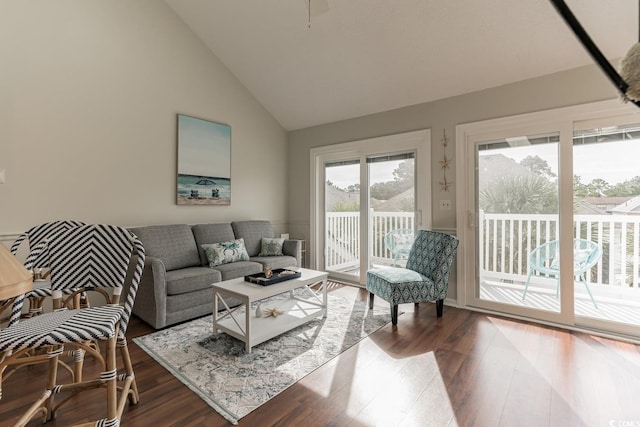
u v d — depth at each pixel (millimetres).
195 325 2818
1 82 2566
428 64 3178
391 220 3977
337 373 2027
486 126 3172
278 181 4930
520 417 1615
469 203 3314
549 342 2475
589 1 2322
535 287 2996
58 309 1604
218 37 3840
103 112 3125
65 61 2887
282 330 2496
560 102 2797
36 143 2740
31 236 1665
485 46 2834
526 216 3035
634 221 2641
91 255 1670
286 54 3707
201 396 1783
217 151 4094
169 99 3635
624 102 381
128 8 3295
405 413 1645
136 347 2383
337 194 4559
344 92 3908
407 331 2691
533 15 2512
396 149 3879
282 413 1646
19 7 2641
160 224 3562
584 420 1594
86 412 1646
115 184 3213
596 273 2871
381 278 2973
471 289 3324
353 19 3051
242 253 3723
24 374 2014
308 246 4824
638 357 2227
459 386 1883
